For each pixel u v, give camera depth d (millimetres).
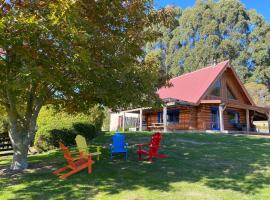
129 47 9828
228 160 11445
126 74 9242
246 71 64500
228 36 69812
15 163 10398
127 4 9977
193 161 11242
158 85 11711
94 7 9164
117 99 9844
